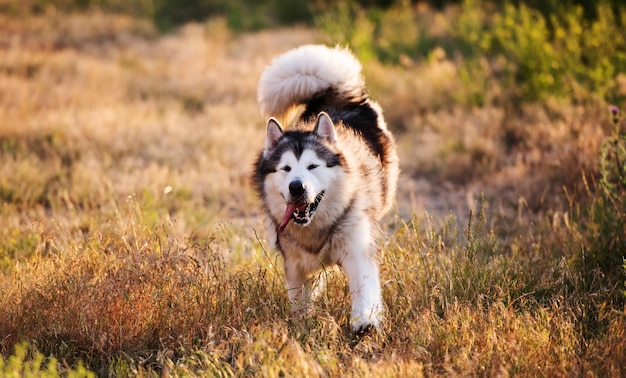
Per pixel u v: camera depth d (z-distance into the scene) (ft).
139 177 29.91
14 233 23.44
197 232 24.38
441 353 15.34
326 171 17.01
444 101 39.60
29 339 16.06
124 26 65.00
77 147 33.81
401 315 17.04
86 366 15.47
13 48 53.98
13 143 33.99
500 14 51.13
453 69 42.16
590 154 27.48
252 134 36.29
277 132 18.30
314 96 22.07
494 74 42.68
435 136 35.24
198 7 71.20
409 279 18.16
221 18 67.00
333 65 21.70
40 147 33.78
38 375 14.15
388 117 38.93
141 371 14.79
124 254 17.71
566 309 16.99
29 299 16.78
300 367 14.10
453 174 31.53
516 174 29.76
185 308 16.70
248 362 14.60
